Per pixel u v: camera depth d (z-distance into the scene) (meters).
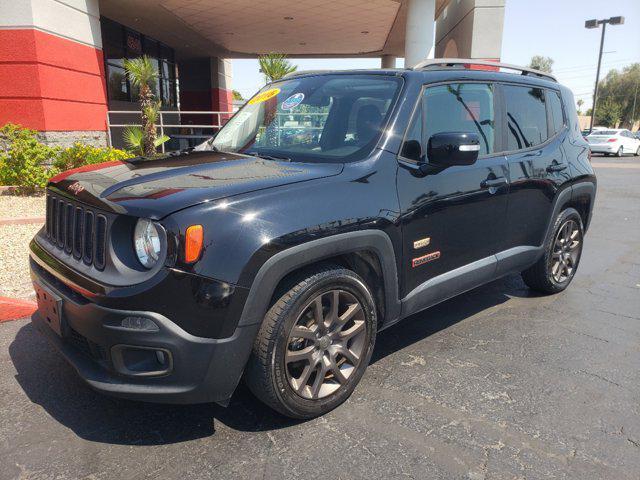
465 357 3.53
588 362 3.48
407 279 3.12
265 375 2.50
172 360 2.30
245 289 2.33
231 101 26.69
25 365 3.31
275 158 3.21
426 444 2.58
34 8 9.76
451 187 3.30
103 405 2.89
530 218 4.09
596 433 2.69
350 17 16.05
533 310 4.43
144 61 12.26
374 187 2.88
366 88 3.39
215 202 2.38
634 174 16.80
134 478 2.32
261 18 16.12
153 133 12.30
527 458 2.48
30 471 2.35
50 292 2.63
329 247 2.59
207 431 2.66
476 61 3.87
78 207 2.65
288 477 2.33
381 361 3.46
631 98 63.72
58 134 10.60
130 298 2.25
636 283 5.25
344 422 2.75
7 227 6.51
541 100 4.37
